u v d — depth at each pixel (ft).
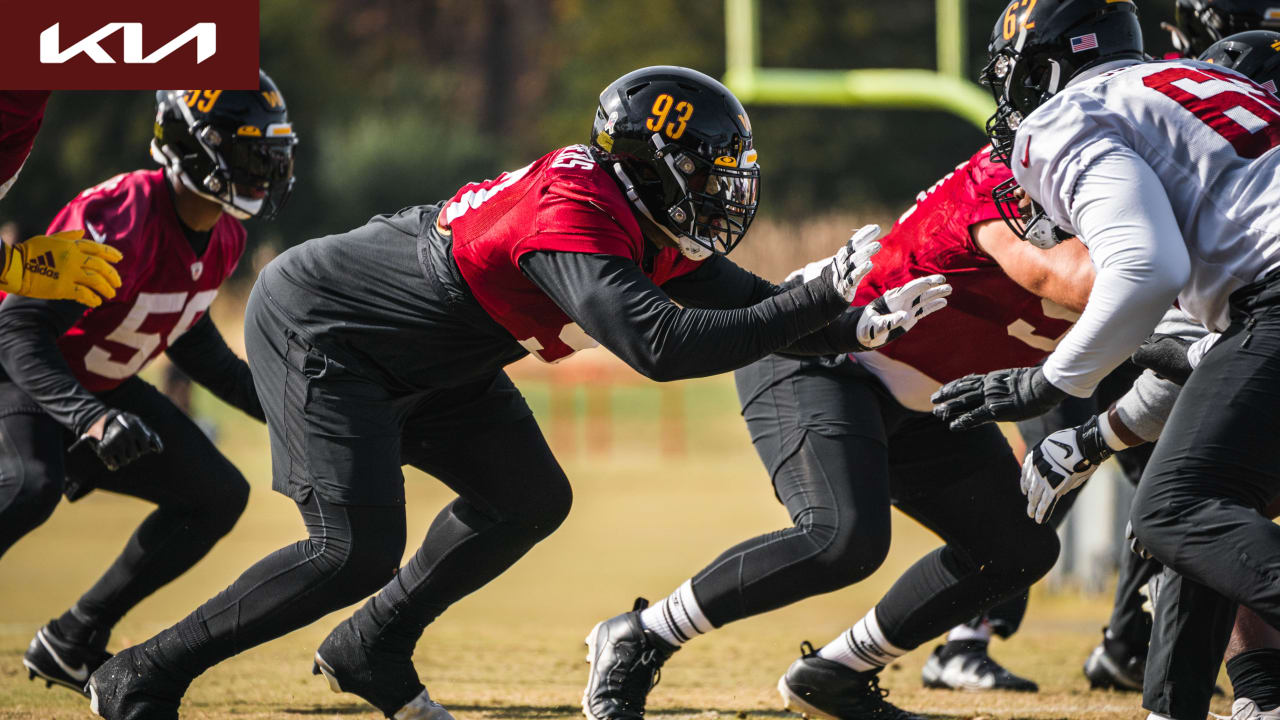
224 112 50.75
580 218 37.45
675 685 60.39
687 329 36.11
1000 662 68.44
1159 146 36.04
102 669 42.86
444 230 40.78
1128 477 57.26
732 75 164.55
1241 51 42.52
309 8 493.36
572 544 134.92
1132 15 39.83
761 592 44.83
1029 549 47.03
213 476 53.01
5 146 41.60
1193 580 35.32
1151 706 39.63
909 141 406.62
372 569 40.57
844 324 38.52
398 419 42.57
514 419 44.37
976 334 44.93
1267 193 35.04
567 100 506.07
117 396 53.11
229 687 57.06
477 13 620.90
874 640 48.49
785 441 46.34
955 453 47.11
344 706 52.75
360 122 460.55
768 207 389.19
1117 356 35.19
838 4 393.29
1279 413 34.32
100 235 49.47
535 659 67.05
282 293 42.63
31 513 48.65
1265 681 42.68
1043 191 37.09
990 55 41.22
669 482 178.70
